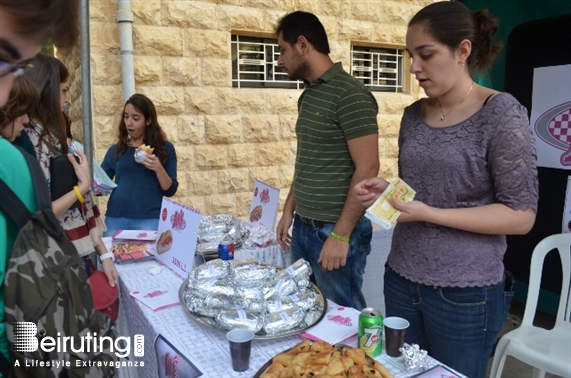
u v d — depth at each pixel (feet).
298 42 6.44
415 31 4.35
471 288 4.38
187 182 14.19
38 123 5.13
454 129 4.42
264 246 7.34
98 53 12.69
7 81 2.00
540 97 9.23
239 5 14.23
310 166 6.66
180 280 5.74
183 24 13.50
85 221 5.47
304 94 6.98
